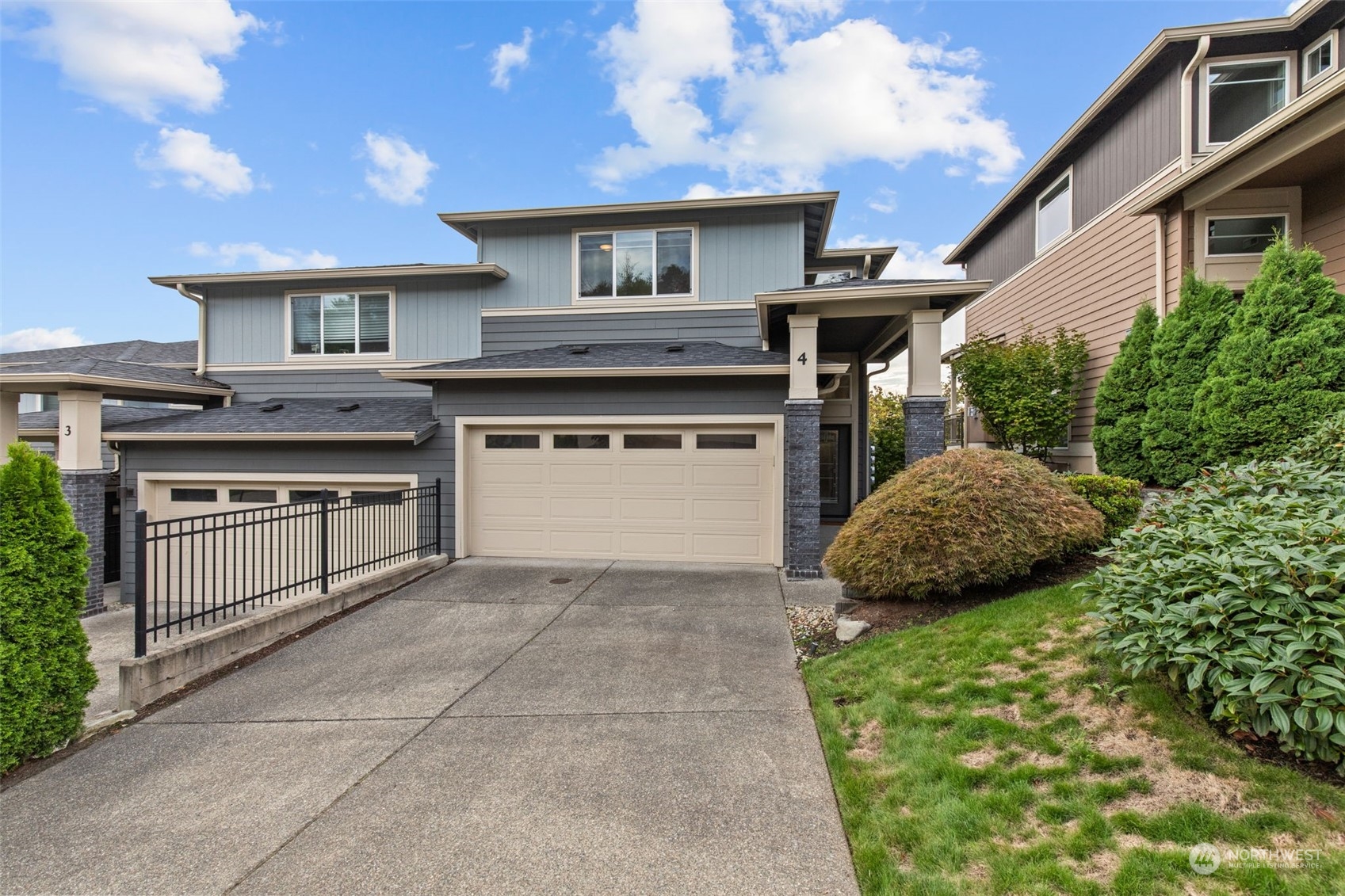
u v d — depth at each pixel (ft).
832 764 10.85
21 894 8.39
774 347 36.58
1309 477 12.22
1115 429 28.19
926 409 25.99
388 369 37.04
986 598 17.10
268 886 8.39
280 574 28.89
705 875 8.32
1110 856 7.50
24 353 51.96
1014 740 10.17
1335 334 19.42
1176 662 8.87
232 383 38.37
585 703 14.01
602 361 29.60
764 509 28.35
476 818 9.75
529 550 29.96
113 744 12.67
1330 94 18.66
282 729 13.16
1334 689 7.41
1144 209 27.61
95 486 29.45
